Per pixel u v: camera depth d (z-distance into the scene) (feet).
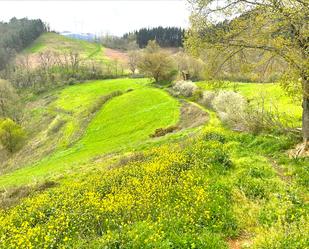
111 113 204.13
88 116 225.56
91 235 37.65
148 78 340.18
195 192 42.29
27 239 37.22
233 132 84.07
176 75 285.64
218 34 57.82
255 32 54.70
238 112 92.73
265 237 31.45
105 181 58.34
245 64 58.90
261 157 57.62
